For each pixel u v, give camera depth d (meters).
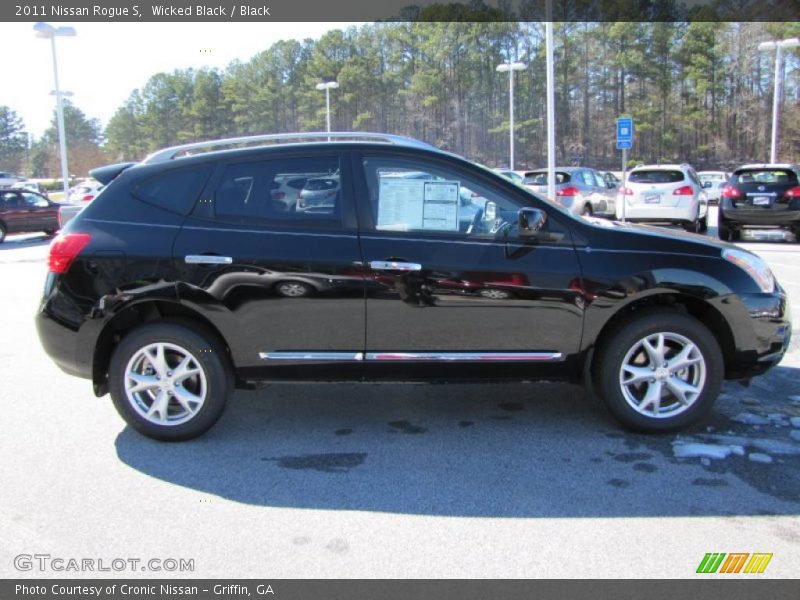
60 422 4.71
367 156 4.31
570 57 68.69
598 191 20.03
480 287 4.16
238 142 4.83
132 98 80.62
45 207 21.59
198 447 4.28
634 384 4.35
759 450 4.12
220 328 4.20
